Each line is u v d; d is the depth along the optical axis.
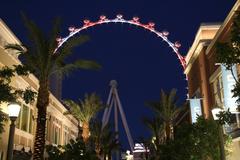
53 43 27.58
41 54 27.27
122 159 127.50
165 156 36.44
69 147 28.17
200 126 26.38
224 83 31.25
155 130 62.66
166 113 54.72
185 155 27.89
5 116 20.69
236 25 13.29
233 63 13.40
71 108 54.56
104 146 68.44
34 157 25.64
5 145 31.06
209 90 46.00
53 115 52.53
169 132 54.00
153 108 55.75
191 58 55.44
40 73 27.31
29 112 40.41
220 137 18.23
